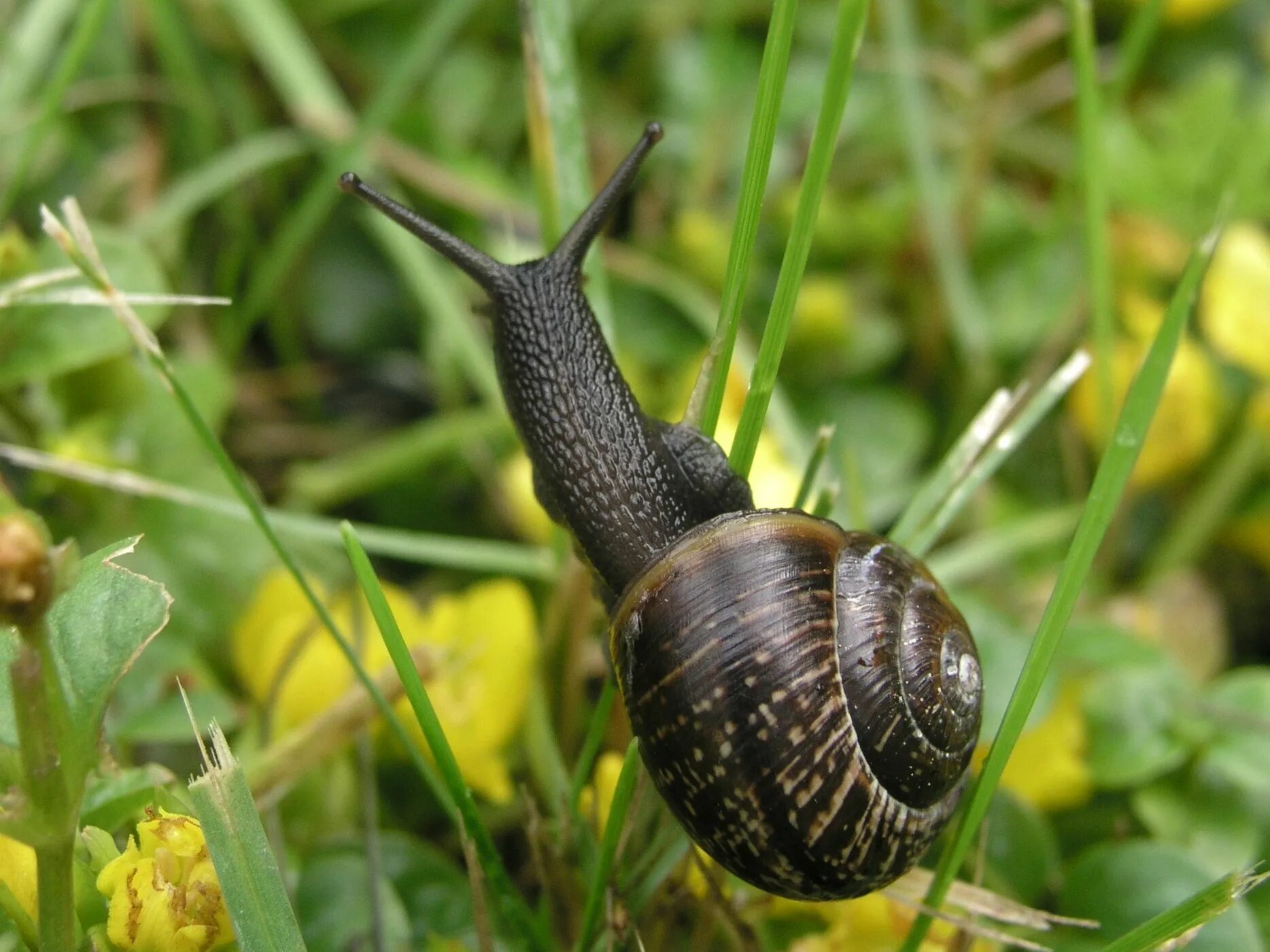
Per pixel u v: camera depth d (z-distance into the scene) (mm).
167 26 170
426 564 164
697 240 174
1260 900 130
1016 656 133
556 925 125
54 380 141
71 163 172
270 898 103
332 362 178
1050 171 195
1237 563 168
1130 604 155
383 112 162
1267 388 159
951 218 178
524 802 137
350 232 179
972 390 171
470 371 165
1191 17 195
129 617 102
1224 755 134
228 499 144
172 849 104
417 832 139
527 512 156
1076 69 139
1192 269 106
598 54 196
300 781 132
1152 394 106
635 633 116
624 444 125
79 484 141
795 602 113
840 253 180
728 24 191
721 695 112
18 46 167
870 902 123
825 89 106
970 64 183
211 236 177
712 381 119
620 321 174
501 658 136
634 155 129
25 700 94
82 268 112
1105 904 126
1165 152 176
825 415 170
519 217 175
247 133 180
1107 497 107
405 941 121
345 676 135
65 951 100
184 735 126
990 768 111
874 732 112
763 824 111
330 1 187
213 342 171
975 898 118
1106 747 136
